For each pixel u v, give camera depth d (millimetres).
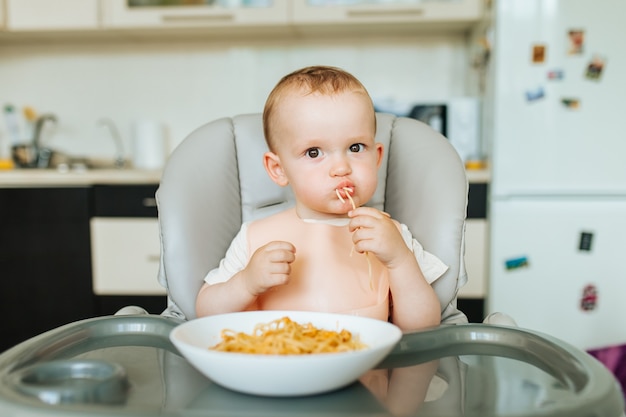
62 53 2639
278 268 742
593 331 1933
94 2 2289
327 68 896
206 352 486
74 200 2152
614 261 1911
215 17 2262
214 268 950
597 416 455
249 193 1039
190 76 2621
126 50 2627
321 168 829
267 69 2588
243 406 493
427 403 501
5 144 2682
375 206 1022
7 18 2320
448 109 2209
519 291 1945
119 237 2162
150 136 2518
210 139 1029
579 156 1897
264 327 619
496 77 1904
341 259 861
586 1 1854
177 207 946
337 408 486
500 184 1927
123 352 665
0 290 2203
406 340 670
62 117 2660
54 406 456
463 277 936
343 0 2217
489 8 2014
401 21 2211
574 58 1874
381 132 1061
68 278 2186
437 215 949
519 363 623
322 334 583
